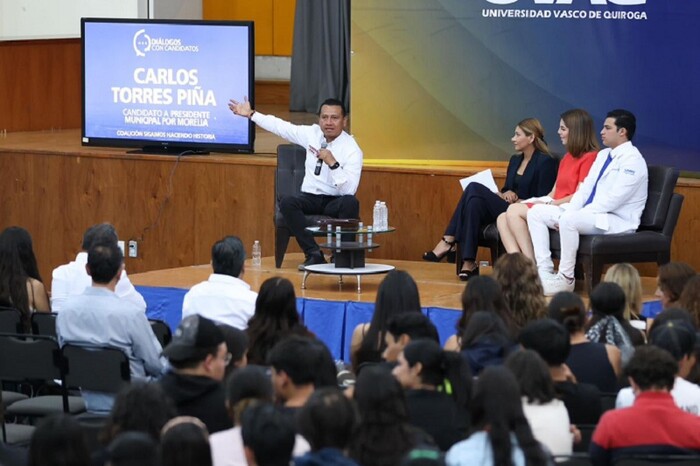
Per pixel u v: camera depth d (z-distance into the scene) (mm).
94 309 7566
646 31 12297
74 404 8117
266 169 13352
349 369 8602
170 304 11070
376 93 13047
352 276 11461
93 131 14102
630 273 7984
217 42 13578
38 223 14422
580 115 10984
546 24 12586
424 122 13008
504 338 6719
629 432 5602
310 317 10477
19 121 16078
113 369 7438
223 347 6051
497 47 12734
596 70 12492
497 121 12844
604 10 12391
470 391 5762
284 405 5621
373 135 13117
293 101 17609
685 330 6395
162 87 13805
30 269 8891
